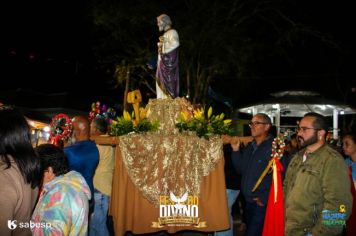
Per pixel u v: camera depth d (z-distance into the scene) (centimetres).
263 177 480
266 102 1295
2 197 234
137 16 1509
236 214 841
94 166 462
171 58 555
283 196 432
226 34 1545
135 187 454
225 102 1446
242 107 1398
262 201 482
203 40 1543
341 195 363
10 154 251
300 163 409
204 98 1584
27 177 253
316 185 381
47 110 1276
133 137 454
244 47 1562
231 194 534
